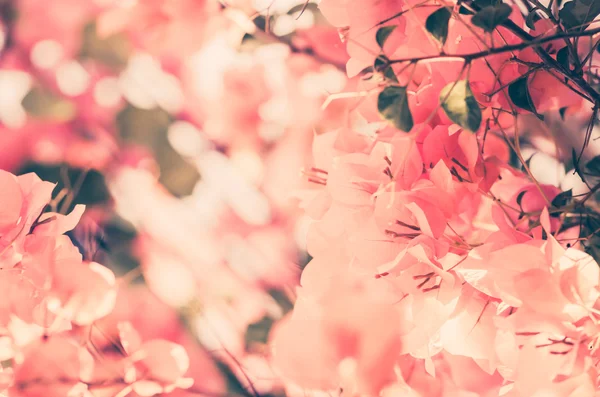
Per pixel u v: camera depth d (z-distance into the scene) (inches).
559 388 33.2
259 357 47.1
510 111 35.1
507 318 33.5
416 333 34.5
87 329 41.1
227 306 48.4
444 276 33.7
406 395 35.2
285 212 49.3
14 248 36.1
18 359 38.6
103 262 47.7
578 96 35.3
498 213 34.2
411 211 34.0
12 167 48.7
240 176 49.9
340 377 35.0
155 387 41.9
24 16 49.4
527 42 33.2
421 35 34.4
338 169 35.2
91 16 49.1
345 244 35.6
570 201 35.5
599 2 34.8
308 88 47.4
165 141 50.4
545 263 33.3
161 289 48.1
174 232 49.3
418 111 34.3
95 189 49.1
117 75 50.0
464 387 37.3
